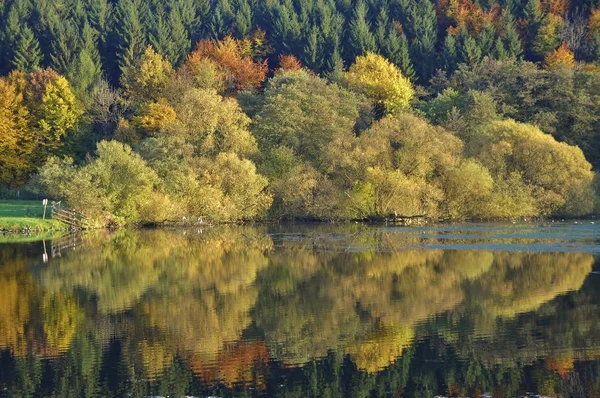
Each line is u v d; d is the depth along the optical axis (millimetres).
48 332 32812
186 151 83812
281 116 91062
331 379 26281
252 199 83750
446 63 127688
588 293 39438
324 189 83875
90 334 32406
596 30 133125
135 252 58812
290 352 29531
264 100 100500
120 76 125125
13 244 64188
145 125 102438
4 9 134750
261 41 138250
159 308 37500
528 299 38375
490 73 116062
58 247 62156
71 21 133625
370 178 80562
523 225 76750
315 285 43312
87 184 77625
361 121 106000
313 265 50812
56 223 76875
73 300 39562
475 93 103438
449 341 30656
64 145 104375
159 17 132000
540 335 31234
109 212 79688
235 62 126812
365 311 36344
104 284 44250
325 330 32719
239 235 71688
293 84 96562
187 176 81938
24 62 120875
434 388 25188
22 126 101438
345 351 29531
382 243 61844
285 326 33562
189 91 88625
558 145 85188
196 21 144125
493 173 84938
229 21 144750
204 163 83062
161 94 113188
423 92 120188
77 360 28625
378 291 41312
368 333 32156
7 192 97875
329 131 90500
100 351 29797
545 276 44688
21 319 35281
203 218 83312
